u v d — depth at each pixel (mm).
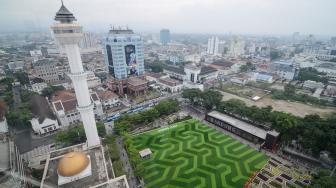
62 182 47625
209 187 60750
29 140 91812
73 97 115750
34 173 64438
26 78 174125
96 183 48469
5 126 92750
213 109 114375
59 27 58812
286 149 78938
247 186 60938
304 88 164000
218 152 77562
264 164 70562
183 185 61531
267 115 88562
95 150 62188
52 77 184125
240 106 102188
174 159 73625
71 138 81375
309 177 64062
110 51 160500
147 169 68500
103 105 124875
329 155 70188
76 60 65562
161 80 169250
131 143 81062
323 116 112000
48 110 111062
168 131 93500
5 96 131000
